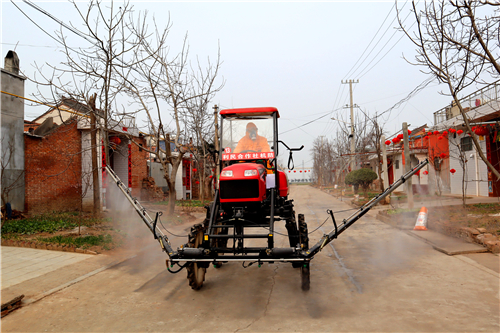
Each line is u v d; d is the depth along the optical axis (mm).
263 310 4156
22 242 7605
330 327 3604
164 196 20953
